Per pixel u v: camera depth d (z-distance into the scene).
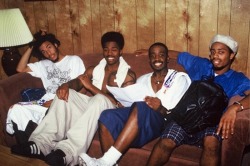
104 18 2.39
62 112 1.81
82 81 2.05
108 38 2.02
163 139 1.59
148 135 1.67
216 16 2.01
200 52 2.14
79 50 2.61
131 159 1.73
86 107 1.94
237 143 1.42
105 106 1.80
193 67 1.90
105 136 1.69
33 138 1.76
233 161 1.46
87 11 2.44
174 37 2.19
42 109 1.99
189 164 1.60
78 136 1.70
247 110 1.48
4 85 2.00
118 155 1.61
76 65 2.24
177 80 1.83
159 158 1.59
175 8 2.11
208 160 1.50
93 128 1.75
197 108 1.55
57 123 1.81
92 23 2.46
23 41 2.29
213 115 1.54
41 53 2.30
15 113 1.92
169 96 1.80
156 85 1.90
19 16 2.29
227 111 1.48
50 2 2.58
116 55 2.03
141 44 2.32
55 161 1.60
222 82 1.79
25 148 1.68
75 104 1.89
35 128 1.90
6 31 2.22
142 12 2.23
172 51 2.04
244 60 2.02
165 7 2.14
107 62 2.06
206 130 1.56
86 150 1.74
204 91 1.57
